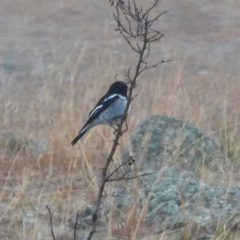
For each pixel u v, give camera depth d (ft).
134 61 78.79
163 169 36.32
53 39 90.07
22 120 52.37
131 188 36.70
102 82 58.18
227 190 34.86
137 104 56.59
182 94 57.93
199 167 40.60
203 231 32.60
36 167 40.73
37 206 35.50
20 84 68.08
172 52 83.05
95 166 40.81
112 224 33.58
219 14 104.17
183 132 42.83
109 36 92.07
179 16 102.83
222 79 70.49
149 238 31.53
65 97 56.85
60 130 45.73
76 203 35.88
